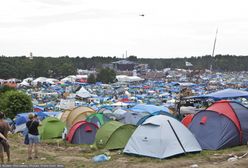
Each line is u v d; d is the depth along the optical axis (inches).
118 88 3412.9
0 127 507.8
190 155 545.3
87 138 792.3
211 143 601.3
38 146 724.0
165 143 538.6
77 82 4023.1
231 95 880.9
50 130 864.9
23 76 4877.0
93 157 557.6
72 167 486.3
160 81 4522.6
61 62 5920.3
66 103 1717.5
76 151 654.5
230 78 5502.0
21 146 685.9
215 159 509.4
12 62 5049.2
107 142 659.4
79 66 7544.3
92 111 1051.3
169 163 486.3
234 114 621.0
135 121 888.9
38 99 2413.9
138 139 566.9
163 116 576.7
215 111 617.6
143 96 2536.9
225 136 600.4
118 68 7062.0
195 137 621.0
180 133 561.0
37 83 3745.1
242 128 615.8
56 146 742.5
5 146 512.1
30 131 544.1
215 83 4015.8
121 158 544.1
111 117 924.6
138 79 4264.3
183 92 1592.0
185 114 943.0
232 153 545.6
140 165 479.2
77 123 807.7
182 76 5531.5
